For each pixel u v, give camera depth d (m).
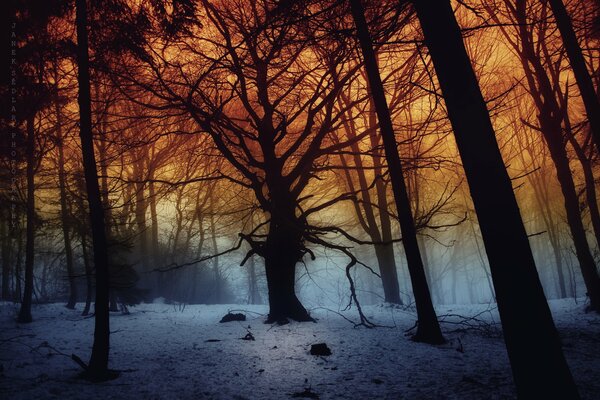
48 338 10.02
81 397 5.63
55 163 17.80
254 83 13.61
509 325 4.22
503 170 4.38
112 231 16.86
